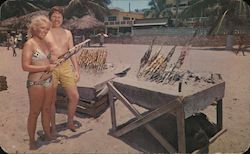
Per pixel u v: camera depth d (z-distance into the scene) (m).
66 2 17.83
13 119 3.73
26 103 4.46
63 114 4.02
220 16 12.95
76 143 3.07
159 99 2.75
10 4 18.41
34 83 2.67
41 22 2.59
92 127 3.57
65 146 2.99
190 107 2.63
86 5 17.06
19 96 4.86
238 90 5.04
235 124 3.53
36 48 2.62
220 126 3.39
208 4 13.32
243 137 3.14
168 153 2.88
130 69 6.12
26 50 2.57
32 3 18.80
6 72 7.09
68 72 3.20
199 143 2.91
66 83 3.23
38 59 2.63
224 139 3.11
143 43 14.12
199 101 2.78
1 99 4.60
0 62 8.50
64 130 3.46
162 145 2.94
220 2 12.94
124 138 3.23
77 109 4.06
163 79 3.31
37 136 3.27
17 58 9.83
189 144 2.87
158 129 3.25
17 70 7.45
